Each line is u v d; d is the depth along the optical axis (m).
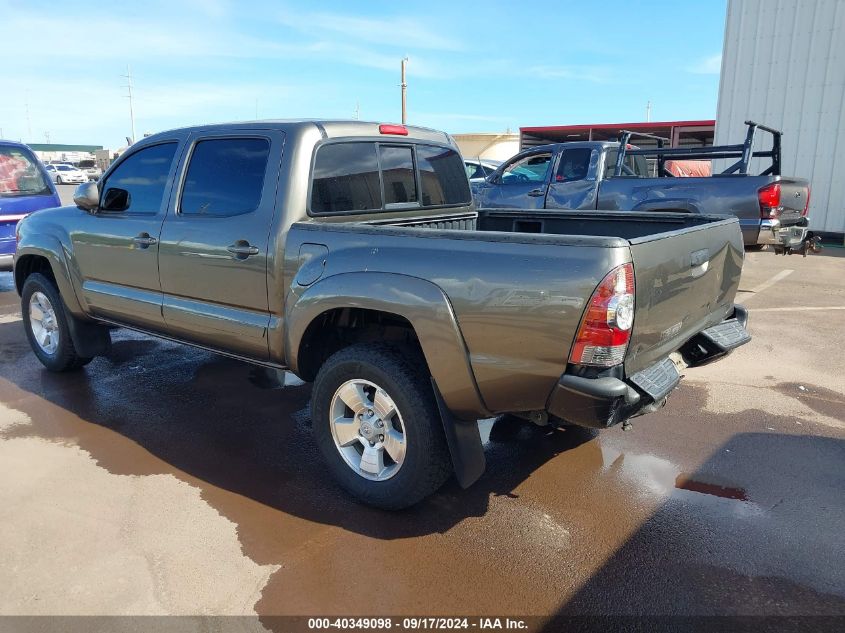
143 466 3.66
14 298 8.37
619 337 2.52
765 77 13.61
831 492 3.40
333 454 3.31
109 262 4.35
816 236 7.94
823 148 13.12
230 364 5.50
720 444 3.98
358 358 3.09
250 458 3.78
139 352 5.85
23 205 8.21
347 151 3.68
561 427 4.24
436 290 2.78
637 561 2.81
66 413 4.41
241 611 2.48
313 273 3.20
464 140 35.72
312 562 2.79
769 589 2.63
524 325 2.61
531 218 4.71
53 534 2.97
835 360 5.62
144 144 4.19
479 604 2.53
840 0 12.48
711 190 7.62
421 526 3.08
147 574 2.69
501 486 3.48
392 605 2.52
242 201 3.58
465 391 2.81
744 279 9.55
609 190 8.36
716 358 3.43
